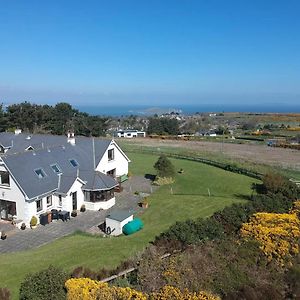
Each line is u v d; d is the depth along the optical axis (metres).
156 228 29.20
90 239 28.23
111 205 37.56
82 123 95.44
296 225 22.31
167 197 39.00
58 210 35.03
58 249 25.33
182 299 15.72
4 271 21.22
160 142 85.69
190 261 18.73
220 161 56.75
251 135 100.75
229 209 25.09
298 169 53.47
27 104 93.94
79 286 16.28
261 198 27.17
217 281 17.55
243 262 19.12
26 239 29.38
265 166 54.03
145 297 16.00
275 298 17.06
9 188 32.75
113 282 18.02
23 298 16.19
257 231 21.59
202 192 41.94
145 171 52.44
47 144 47.81
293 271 18.91
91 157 42.75
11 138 51.03
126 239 26.39
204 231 22.38
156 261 18.77
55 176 36.34
